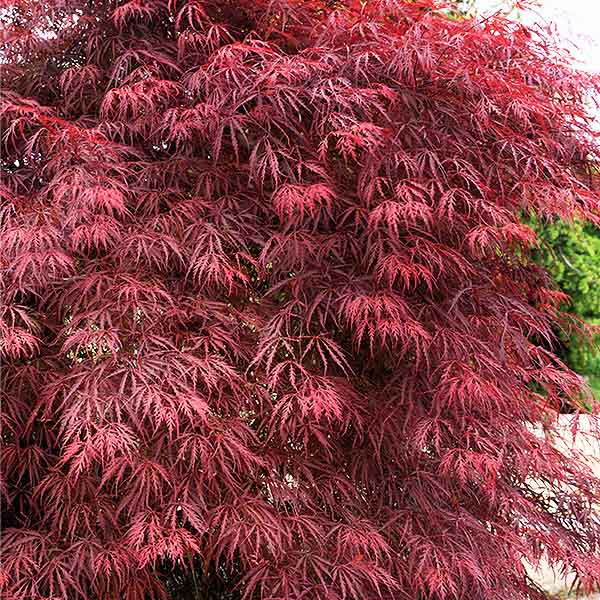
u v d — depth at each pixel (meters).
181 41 2.72
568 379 3.02
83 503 2.49
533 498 3.18
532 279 3.39
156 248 2.55
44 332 2.76
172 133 2.60
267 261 2.70
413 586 2.69
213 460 2.47
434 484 2.83
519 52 2.99
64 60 2.99
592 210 2.97
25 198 2.66
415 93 2.74
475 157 2.88
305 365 2.76
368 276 2.72
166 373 2.36
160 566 2.91
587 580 2.87
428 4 2.97
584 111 3.04
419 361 2.80
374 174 2.63
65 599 2.30
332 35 2.83
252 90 2.58
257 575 2.48
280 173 2.60
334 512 2.74
